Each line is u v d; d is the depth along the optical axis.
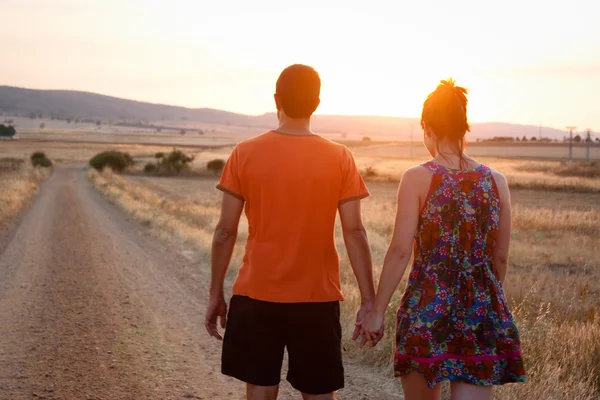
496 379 2.92
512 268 14.77
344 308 7.13
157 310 8.41
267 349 3.09
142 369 5.75
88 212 27.31
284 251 3.05
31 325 7.52
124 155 83.75
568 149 161.50
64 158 110.81
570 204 38.78
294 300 3.04
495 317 2.96
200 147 174.38
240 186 3.12
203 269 12.05
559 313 8.34
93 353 6.28
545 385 4.71
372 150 165.38
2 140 174.38
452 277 2.97
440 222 2.98
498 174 3.08
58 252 14.80
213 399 4.98
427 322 2.94
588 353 5.66
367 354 5.80
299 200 3.04
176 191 49.12
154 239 17.38
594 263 15.88
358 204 3.19
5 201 28.61
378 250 15.09
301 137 3.11
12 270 12.22
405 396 3.07
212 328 3.36
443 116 3.03
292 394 5.09
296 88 3.08
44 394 5.08
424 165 3.04
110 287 10.20
